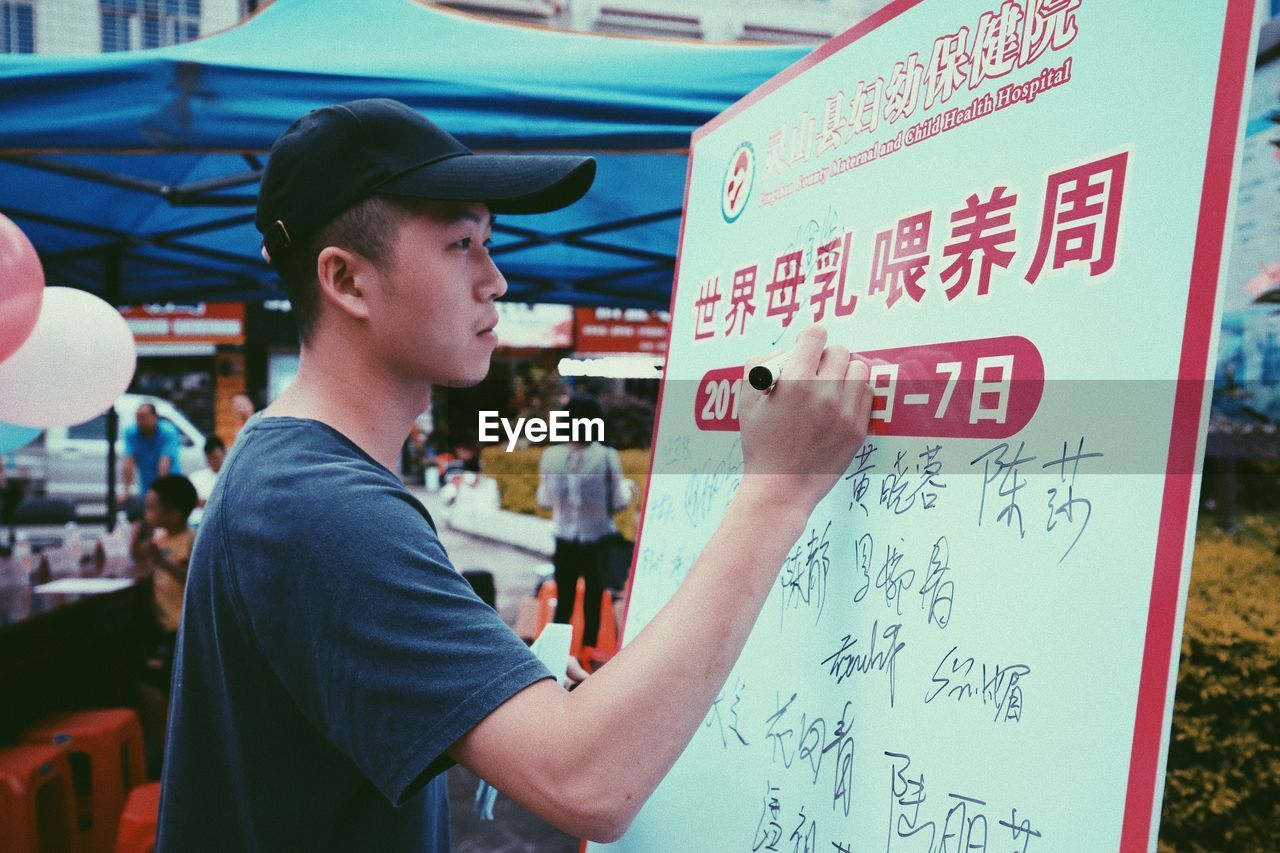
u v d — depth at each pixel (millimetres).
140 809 2469
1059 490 676
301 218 830
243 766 781
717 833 962
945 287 819
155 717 3418
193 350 11156
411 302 829
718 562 732
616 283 4977
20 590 3494
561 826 633
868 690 813
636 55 2445
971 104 825
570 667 1214
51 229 3900
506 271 4742
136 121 2371
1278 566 3352
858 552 858
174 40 12953
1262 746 2623
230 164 3309
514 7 10508
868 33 983
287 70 2352
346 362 868
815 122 1063
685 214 1381
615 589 4602
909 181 890
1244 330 4379
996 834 667
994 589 710
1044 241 726
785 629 942
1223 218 593
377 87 2365
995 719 687
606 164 3359
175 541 3867
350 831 809
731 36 11188
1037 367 711
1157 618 590
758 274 1142
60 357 2328
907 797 749
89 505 11766
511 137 2469
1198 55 628
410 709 649
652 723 646
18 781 2488
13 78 2330
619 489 4559
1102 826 598
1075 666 637
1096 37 707
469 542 10773
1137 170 657
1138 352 635
